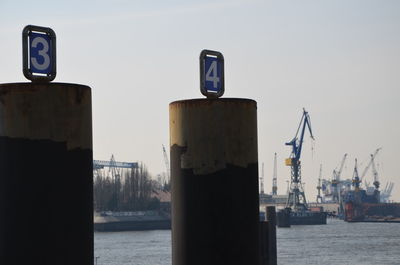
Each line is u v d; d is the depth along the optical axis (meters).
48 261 9.53
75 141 9.73
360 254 136.00
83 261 9.78
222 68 11.67
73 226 9.68
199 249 11.20
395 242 169.88
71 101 9.71
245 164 11.29
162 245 160.75
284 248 153.38
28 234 9.52
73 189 9.70
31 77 9.80
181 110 11.29
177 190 11.38
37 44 9.90
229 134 11.18
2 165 9.63
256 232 11.48
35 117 9.55
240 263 11.21
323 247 155.00
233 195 11.16
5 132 9.61
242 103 11.27
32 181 9.52
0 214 9.66
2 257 9.64
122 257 131.88
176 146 11.39
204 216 11.16
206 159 11.16
